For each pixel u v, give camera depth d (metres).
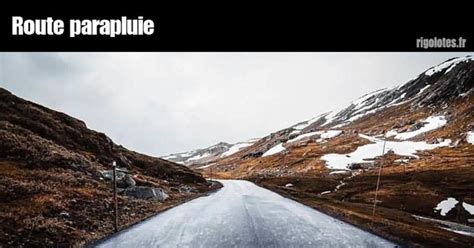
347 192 96.19
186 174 86.44
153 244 19.42
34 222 20.45
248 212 34.62
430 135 178.25
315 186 110.62
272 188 87.44
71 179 36.53
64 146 58.25
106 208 28.67
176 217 29.58
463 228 57.94
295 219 30.45
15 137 44.56
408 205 80.31
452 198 82.19
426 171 111.06
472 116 182.12
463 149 145.25
